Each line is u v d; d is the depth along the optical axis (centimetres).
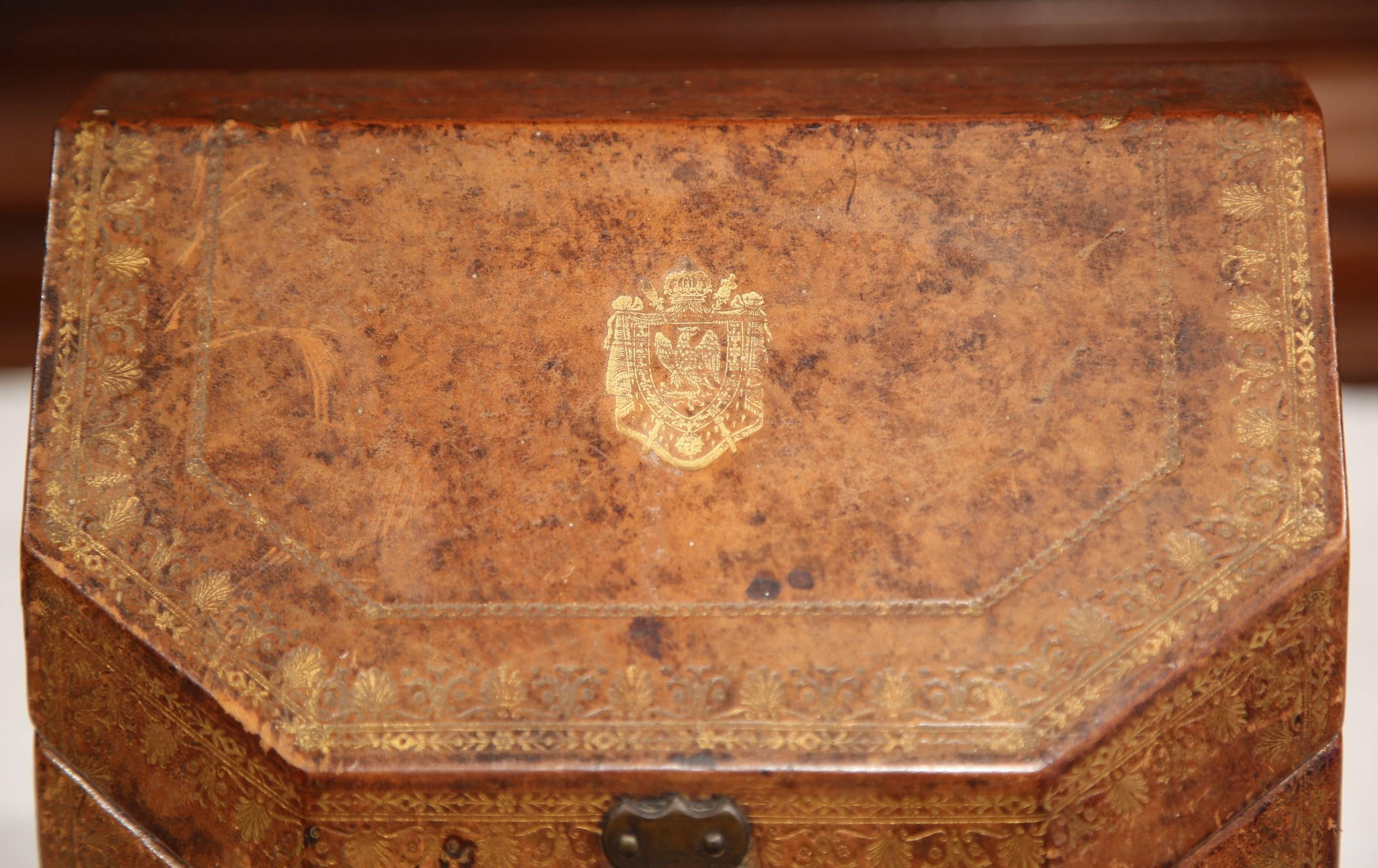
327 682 103
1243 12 177
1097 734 100
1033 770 98
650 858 101
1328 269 116
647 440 112
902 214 118
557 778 99
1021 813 99
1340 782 110
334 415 112
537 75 135
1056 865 101
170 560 107
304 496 109
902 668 103
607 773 99
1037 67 134
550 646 104
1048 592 105
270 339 114
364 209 119
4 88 178
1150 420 111
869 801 100
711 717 101
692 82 133
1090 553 107
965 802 99
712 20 184
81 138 121
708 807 100
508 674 103
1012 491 109
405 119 123
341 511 109
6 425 212
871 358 114
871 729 101
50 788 110
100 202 119
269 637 104
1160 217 118
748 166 120
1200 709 104
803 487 110
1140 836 104
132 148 121
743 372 114
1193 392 112
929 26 183
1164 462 110
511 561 107
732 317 116
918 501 109
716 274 117
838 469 110
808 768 99
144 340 115
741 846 101
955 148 121
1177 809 104
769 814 101
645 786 100
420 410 112
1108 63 134
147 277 117
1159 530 107
